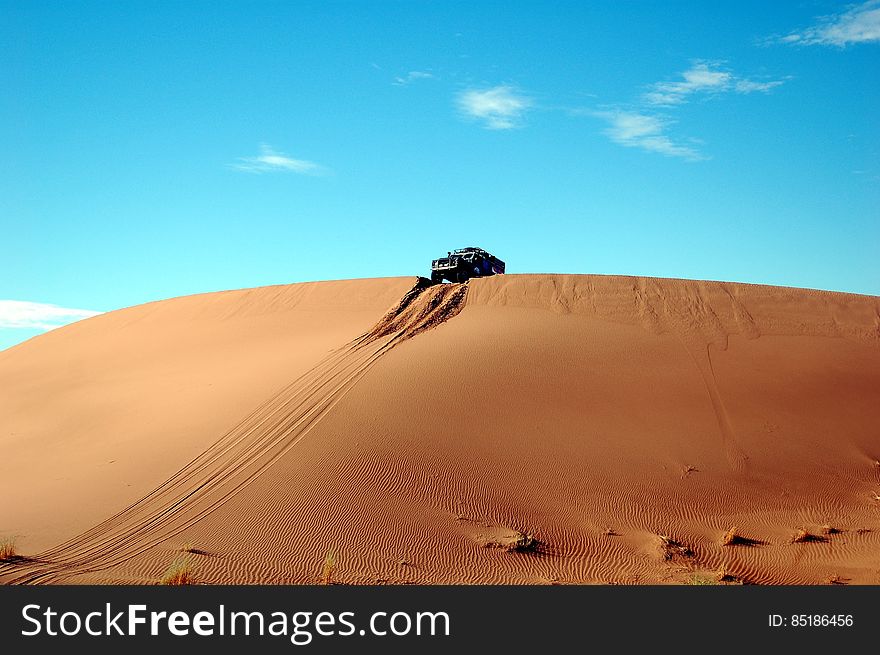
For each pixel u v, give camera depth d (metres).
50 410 34.78
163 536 18.58
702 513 21.67
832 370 30.52
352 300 42.56
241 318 44.81
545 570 17.91
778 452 25.05
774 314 34.75
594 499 21.67
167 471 22.59
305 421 24.36
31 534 19.00
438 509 20.23
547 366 28.50
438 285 38.59
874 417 27.59
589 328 32.62
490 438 23.75
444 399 25.53
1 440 31.64
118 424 29.47
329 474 21.27
